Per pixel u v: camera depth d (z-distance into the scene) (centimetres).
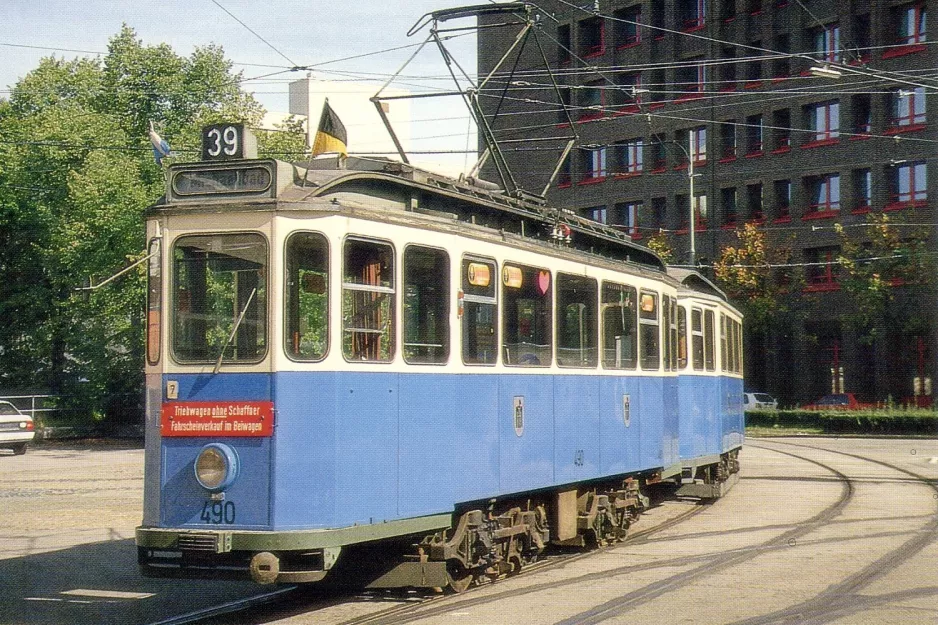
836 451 3391
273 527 927
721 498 2078
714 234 5656
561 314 1316
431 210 1111
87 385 4141
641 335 1574
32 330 4372
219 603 1107
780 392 5478
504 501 1239
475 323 1134
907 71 4894
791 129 5275
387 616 1006
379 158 1106
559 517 1348
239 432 940
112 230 3744
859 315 4831
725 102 5575
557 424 1296
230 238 956
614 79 5859
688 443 1883
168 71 4225
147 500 966
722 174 5616
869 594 1079
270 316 939
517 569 1266
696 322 1984
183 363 959
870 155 5050
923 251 4709
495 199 1241
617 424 1470
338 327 962
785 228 5388
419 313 1052
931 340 4866
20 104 4384
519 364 1214
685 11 5697
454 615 1003
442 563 1075
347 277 973
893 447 3603
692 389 1922
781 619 965
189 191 978
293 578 930
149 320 978
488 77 1391
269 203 945
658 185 5809
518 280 1216
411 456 1034
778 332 5253
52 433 4122
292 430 938
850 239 4912
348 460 966
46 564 1355
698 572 1225
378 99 1332
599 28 5916
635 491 1584
